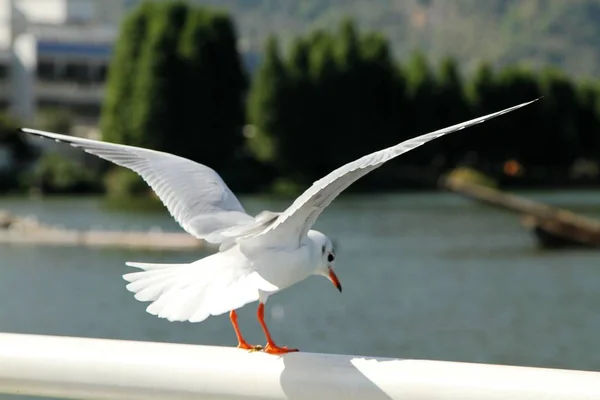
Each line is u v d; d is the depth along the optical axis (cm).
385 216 5103
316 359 364
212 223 491
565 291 2528
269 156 7375
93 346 382
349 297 2414
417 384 350
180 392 375
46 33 9381
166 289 427
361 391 359
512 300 2388
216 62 6938
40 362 385
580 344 1817
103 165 7194
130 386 379
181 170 515
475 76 8812
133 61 6869
